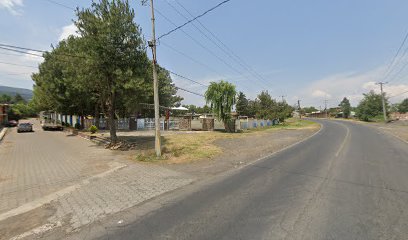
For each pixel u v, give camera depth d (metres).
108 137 20.83
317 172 8.62
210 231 4.28
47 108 41.19
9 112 66.69
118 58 15.96
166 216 5.06
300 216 4.80
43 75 33.38
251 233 4.14
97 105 34.00
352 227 4.29
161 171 9.35
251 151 14.41
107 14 15.73
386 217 4.70
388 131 29.16
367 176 7.96
